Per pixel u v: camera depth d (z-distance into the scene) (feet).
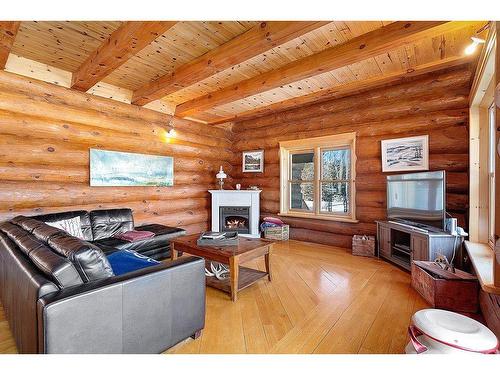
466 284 7.61
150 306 5.31
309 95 14.34
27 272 4.87
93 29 8.47
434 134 12.05
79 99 12.39
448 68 11.59
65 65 11.26
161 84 12.34
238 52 8.91
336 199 15.90
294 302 8.29
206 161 18.93
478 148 10.42
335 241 15.46
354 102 14.56
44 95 11.30
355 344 6.11
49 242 5.76
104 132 13.28
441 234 9.69
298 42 9.22
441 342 4.44
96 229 11.63
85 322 4.39
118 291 4.81
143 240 11.37
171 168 16.42
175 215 16.76
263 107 16.42
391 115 13.43
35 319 4.30
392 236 12.16
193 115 17.48
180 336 5.91
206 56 9.97
